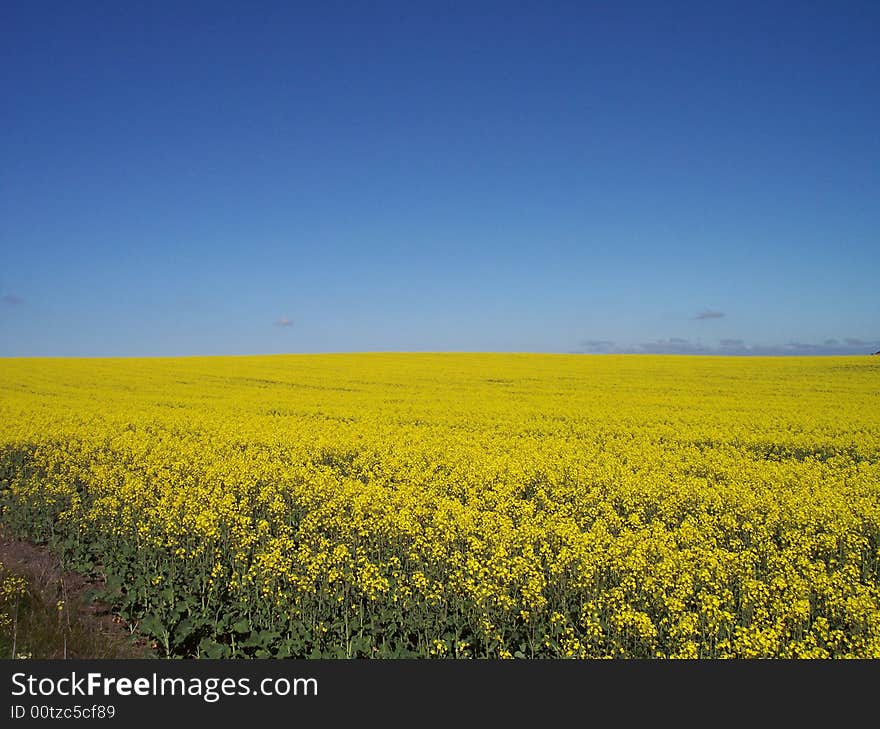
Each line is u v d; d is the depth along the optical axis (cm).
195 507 1411
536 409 3250
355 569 1133
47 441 2233
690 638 916
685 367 5328
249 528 1400
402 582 1132
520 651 929
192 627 998
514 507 1556
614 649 906
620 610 957
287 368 5431
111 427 2561
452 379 4647
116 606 1136
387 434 2520
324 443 2266
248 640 968
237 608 1072
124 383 4438
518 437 2556
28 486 1658
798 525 1414
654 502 1595
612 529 1434
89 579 1256
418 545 1238
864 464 2052
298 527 1470
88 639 1003
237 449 2219
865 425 2761
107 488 1642
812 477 1830
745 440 2473
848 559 1265
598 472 1833
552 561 1151
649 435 2598
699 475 1952
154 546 1250
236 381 4578
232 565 1215
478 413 3148
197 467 1861
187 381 4566
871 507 1493
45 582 1212
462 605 1002
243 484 1662
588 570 1059
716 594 1026
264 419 2900
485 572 1052
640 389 4103
